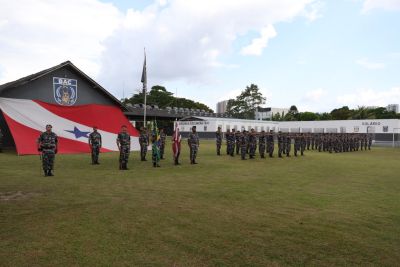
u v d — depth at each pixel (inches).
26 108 837.8
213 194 378.3
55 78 930.7
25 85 874.8
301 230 255.0
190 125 2063.2
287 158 864.9
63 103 945.5
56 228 246.7
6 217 272.8
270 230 253.3
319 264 193.9
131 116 1851.6
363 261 199.3
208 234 240.8
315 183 475.2
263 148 862.5
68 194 362.6
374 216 298.5
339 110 2733.8
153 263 189.9
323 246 222.5
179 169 591.2
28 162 642.2
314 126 2074.3
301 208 323.0
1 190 380.2
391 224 274.4
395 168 690.2
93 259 193.5
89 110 945.5
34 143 797.2
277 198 365.4
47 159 487.2
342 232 252.1
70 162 663.8
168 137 2160.4
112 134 936.3
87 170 555.5
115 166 610.9
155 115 1910.7
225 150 1074.1
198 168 609.0
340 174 579.8
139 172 543.5
